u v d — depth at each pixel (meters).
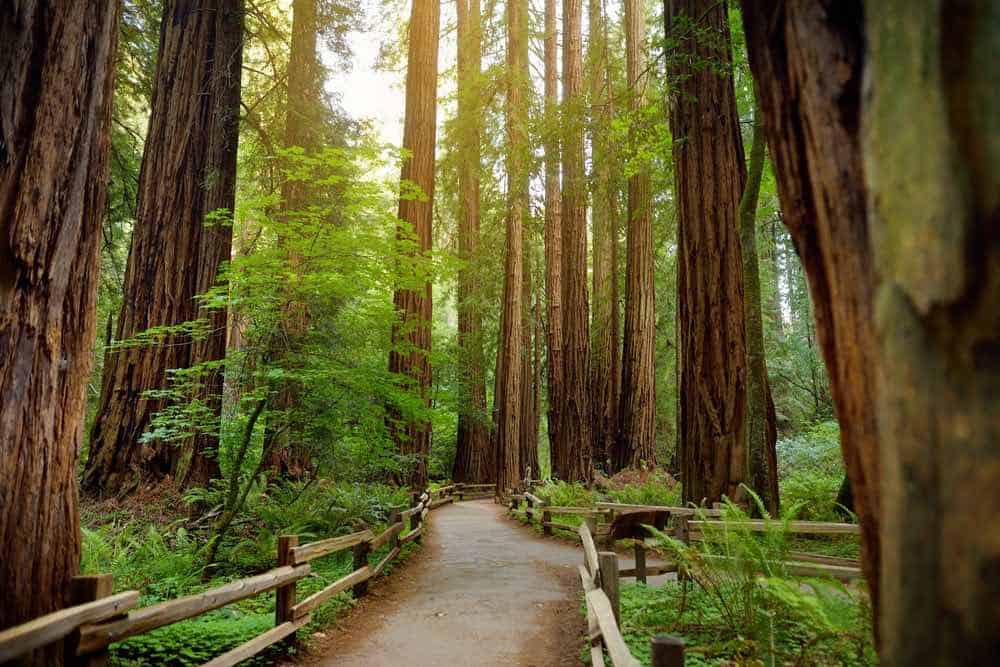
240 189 17.94
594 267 24.97
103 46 3.58
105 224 16.48
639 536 6.04
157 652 4.34
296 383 7.99
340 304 8.70
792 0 1.46
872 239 1.06
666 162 11.34
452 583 7.71
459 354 22.78
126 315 10.87
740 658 3.53
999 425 0.78
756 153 7.03
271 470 11.96
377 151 8.34
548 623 5.83
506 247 22.00
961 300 0.85
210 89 12.07
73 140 3.33
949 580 0.82
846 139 1.29
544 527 12.31
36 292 3.10
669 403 23.97
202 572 7.24
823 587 3.62
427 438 15.40
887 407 0.98
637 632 4.54
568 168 10.38
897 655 0.90
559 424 19.03
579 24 19.23
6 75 3.07
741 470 8.23
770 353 21.67
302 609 5.08
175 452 10.20
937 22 0.94
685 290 8.95
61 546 3.15
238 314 8.59
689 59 8.43
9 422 2.95
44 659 2.76
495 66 18.53
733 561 4.08
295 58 15.73
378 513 10.83
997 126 0.85
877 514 1.26
